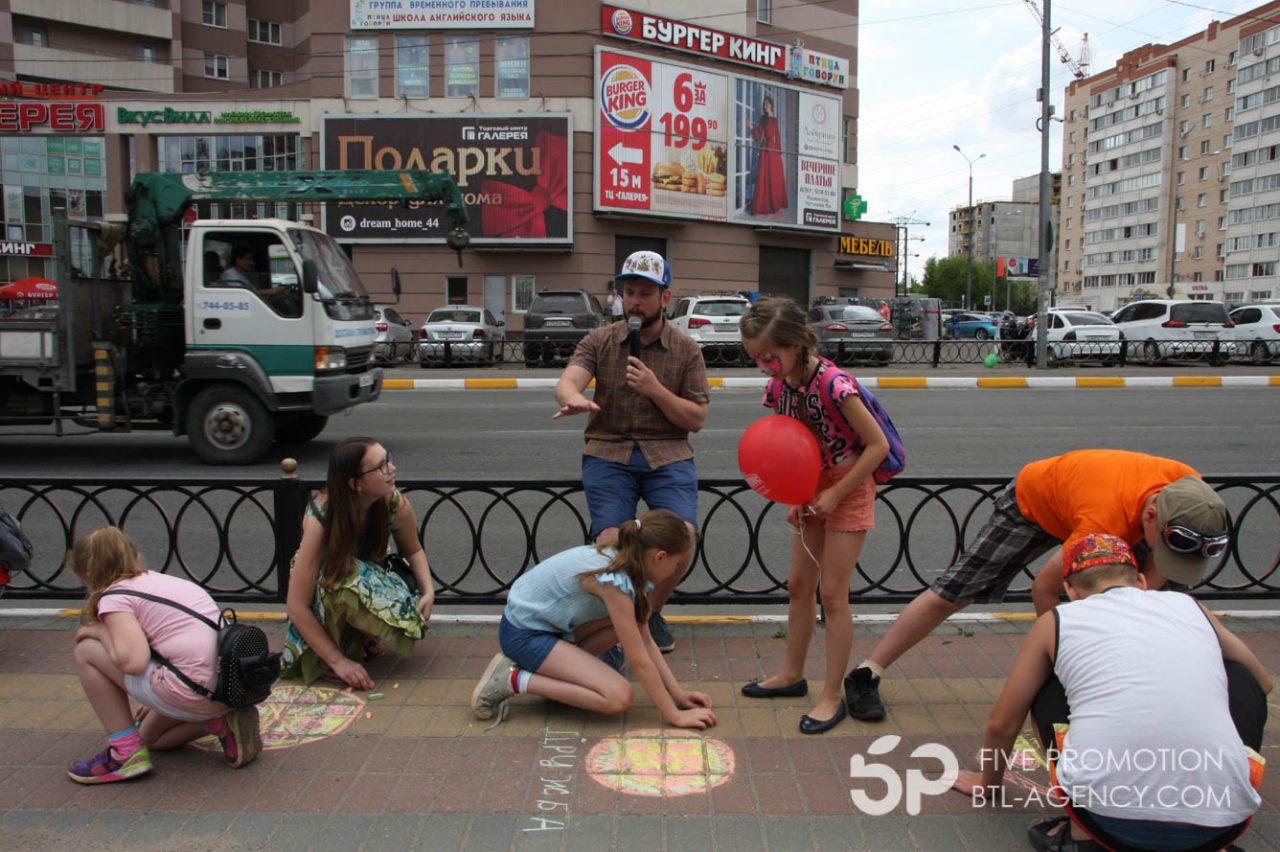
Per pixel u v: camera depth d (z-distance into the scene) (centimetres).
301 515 454
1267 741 329
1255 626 450
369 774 309
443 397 1522
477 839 270
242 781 304
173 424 902
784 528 667
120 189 2762
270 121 2678
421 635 393
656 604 405
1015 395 1550
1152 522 270
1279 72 6456
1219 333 2211
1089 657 244
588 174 2703
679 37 2791
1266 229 6631
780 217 3053
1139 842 236
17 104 2691
